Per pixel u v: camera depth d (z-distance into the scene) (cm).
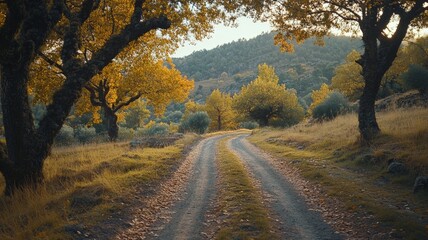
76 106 3212
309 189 1137
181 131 6169
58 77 2272
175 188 1233
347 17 1694
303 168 1448
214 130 7875
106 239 737
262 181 1295
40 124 1109
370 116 1617
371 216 806
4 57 953
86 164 1515
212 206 980
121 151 1966
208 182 1318
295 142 2306
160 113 3712
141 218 893
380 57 1609
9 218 827
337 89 5631
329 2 1630
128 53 2112
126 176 1259
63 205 905
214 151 2366
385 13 1580
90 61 1213
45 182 1128
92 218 827
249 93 6334
